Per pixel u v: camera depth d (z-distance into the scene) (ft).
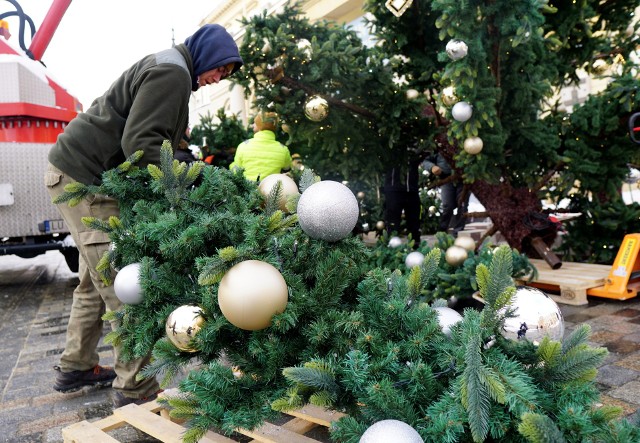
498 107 11.45
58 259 27.12
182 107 6.85
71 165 6.78
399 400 3.40
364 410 3.55
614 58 14.12
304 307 4.15
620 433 3.02
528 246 14.34
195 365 7.31
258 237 4.14
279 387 4.29
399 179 15.26
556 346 3.45
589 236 14.55
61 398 7.96
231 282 3.78
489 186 13.26
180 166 5.47
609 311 10.62
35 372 9.26
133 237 5.30
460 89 10.17
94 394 8.07
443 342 3.98
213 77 7.83
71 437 5.71
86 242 6.68
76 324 7.69
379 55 12.18
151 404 6.36
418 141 13.84
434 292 10.00
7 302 16.02
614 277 11.34
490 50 10.40
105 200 6.82
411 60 13.24
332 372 3.65
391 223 15.64
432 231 23.66
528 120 11.74
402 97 12.45
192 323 4.34
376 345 3.86
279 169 13.65
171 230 4.97
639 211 13.39
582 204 14.25
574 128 12.95
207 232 4.80
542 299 4.43
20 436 6.72
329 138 12.92
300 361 4.35
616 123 12.10
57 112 16.65
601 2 13.41
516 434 3.24
